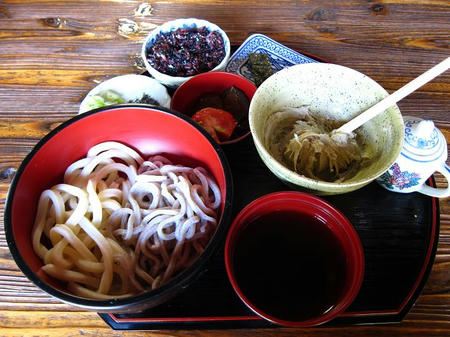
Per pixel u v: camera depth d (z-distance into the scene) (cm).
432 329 35
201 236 36
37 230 33
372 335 34
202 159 38
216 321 34
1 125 49
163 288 27
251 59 51
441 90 52
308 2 62
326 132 42
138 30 59
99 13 61
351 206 40
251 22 60
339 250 35
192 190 36
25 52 56
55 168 36
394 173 39
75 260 34
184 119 36
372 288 36
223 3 62
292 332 34
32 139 48
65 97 52
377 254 38
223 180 33
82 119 36
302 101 42
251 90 45
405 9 61
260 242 36
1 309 37
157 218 36
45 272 31
